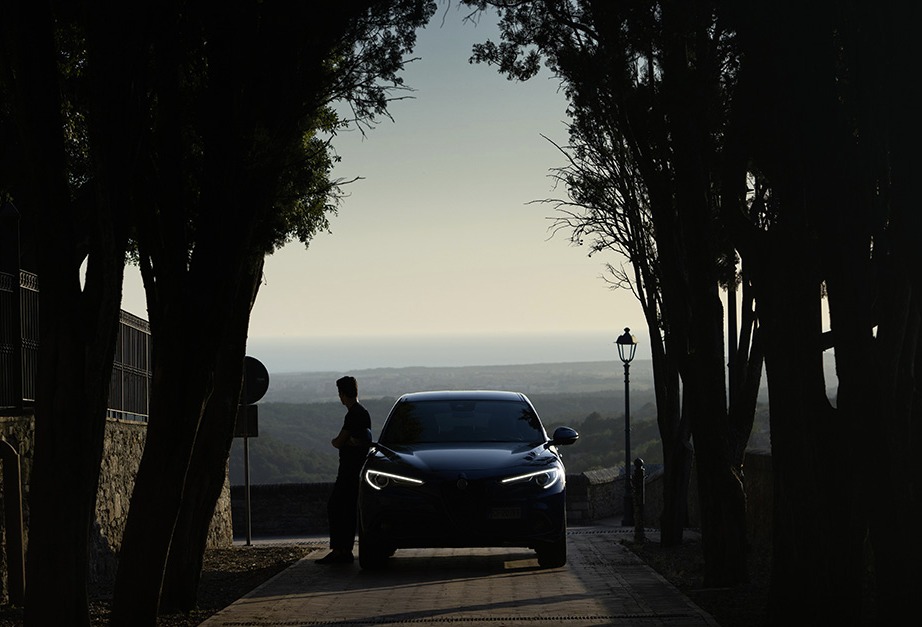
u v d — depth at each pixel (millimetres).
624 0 11250
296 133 10336
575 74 12836
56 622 7609
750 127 9211
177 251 9039
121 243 7957
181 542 11406
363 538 13742
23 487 11617
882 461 8336
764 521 17078
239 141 9320
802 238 9109
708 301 12680
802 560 9125
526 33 12773
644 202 17547
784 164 8961
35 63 7668
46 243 7727
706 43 11336
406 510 13492
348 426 14898
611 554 16125
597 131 17078
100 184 7902
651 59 12328
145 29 8180
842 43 8469
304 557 16172
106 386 7918
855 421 8383
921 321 8883
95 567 13938
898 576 8289
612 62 12555
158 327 9367
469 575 13523
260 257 12367
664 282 13961
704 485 12695
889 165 8695
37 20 7660
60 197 7746
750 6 8484
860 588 9094
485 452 14219
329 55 9961
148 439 9023
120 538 15234
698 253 12594
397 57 10180
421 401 15664
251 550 17734
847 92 9102
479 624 9898
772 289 9219
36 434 7746
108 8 8023
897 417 8625
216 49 9430
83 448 7750
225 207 9188
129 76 8078
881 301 8656
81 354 7734
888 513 8328
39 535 7664
